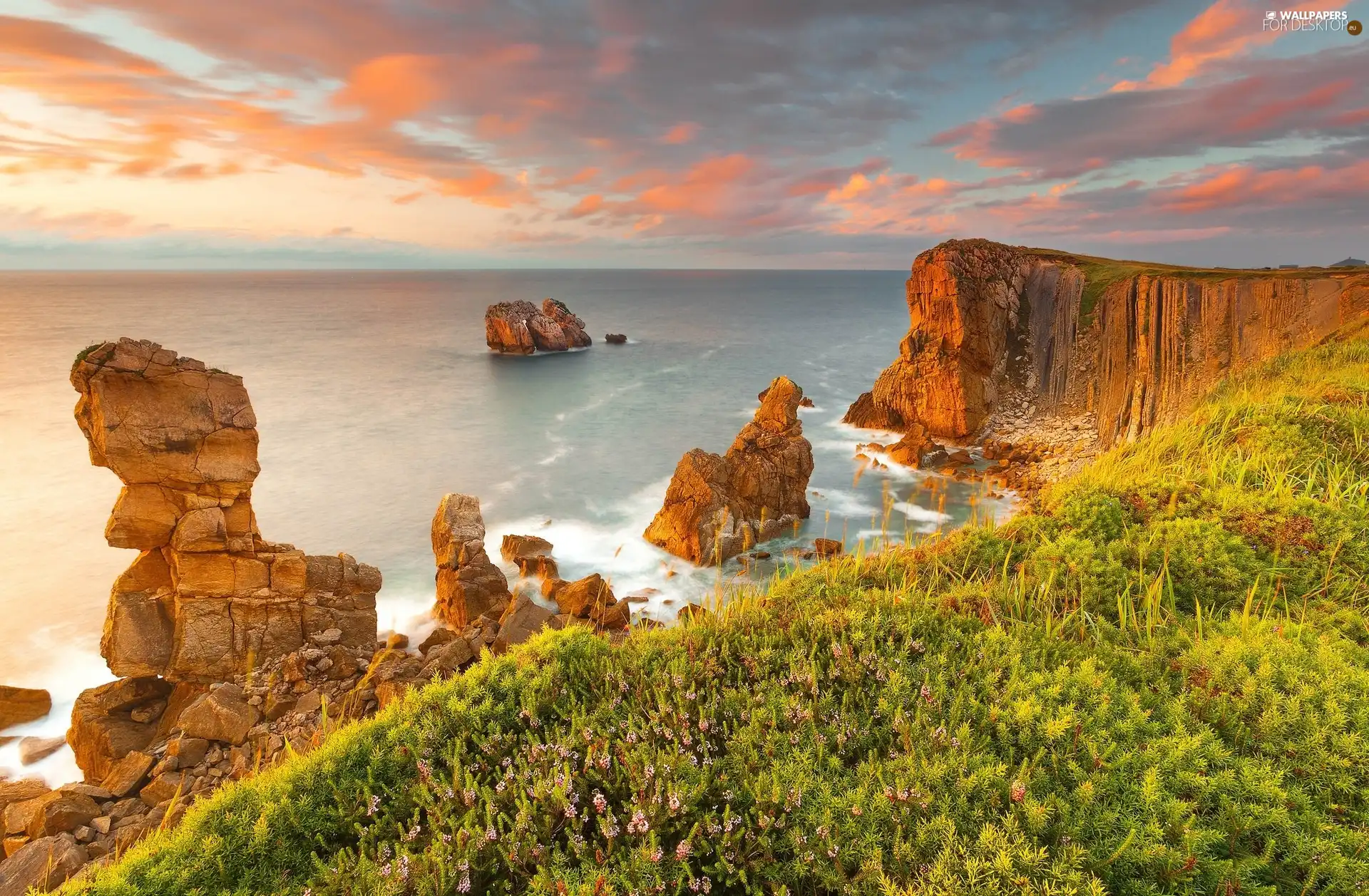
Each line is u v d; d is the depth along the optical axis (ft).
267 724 50.19
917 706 14.97
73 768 55.01
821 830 11.75
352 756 15.83
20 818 43.78
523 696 17.61
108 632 54.90
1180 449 33.53
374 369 300.40
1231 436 33.47
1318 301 132.05
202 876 13.09
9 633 80.89
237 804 14.82
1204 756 13.29
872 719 15.03
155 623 55.98
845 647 17.47
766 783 13.17
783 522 107.45
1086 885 10.22
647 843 12.23
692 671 17.61
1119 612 18.79
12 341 370.32
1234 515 24.48
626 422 200.85
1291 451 29.27
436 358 337.11
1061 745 13.67
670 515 100.73
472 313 638.53
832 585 22.85
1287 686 14.93
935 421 167.43
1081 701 15.02
